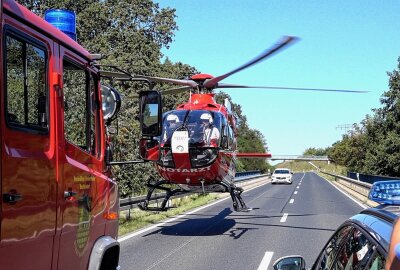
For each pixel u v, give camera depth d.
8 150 2.95
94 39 36.84
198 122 12.80
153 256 10.23
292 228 14.68
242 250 11.01
